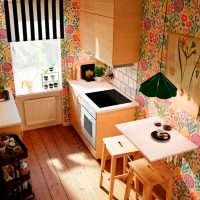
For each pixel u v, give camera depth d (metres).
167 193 3.07
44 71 4.88
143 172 3.01
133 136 3.14
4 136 3.26
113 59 3.63
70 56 4.76
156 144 3.00
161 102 3.49
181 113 3.17
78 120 4.68
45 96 4.92
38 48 4.75
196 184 3.11
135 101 4.09
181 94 3.09
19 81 4.80
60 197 3.55
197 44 2.73
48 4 4.27
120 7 3.37
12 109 3.65
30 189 3.32
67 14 4.46
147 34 3.53
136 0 3.42
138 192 3.50
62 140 4.76
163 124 3.40
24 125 4.96
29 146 4.57
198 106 2.86
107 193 3.64
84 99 4.18
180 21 2.95
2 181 3.13
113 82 4.69
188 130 3.10
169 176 2.97
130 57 3.73
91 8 3.91
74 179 3.86
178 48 3.00
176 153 2.87
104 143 3.45
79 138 4.83
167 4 3.09
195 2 2.71
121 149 3.30
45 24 4.36
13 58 4.60
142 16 3.54
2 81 4.45
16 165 3.12
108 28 3.55
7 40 4.22
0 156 2.99
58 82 4.99
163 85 2.60
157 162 3.16
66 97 5.03
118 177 3.39
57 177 3.89
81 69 4.85
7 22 4.11
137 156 3.45
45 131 5.02
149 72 3.63
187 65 2.91
